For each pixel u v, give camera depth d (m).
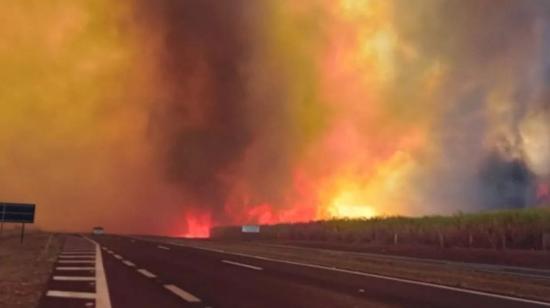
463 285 16.33
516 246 42.72
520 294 14.16
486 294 14.02
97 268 21.50
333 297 13.14
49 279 17.12
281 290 14.52
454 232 49.84
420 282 17.08
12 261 26.12
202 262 25.58
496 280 17.80
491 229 46.78
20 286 15.16
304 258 29.62
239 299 12.52
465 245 46.59
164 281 16.47
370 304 12.02
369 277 18.80
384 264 25.64
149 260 26.45
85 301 12.11
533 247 41.47
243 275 18.98
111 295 13.04
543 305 12.06
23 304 11.64
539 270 21.30
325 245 53.84
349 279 17.95
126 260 26.38
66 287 14.90
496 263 29.12
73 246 43.38
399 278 18.44
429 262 27.12
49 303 11.79
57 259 27.31
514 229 44.44
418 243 52.72
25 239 61.31
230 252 35.75
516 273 20.36
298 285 15.84
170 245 46.66
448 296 13.59
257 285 15.70
